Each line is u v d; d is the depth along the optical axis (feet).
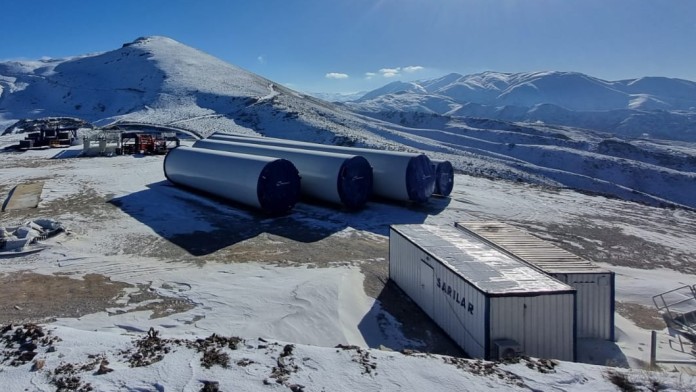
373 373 20.11
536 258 39.45
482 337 30.66
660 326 39.83
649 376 20.66
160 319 35.60
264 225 64.80
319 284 42.50
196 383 18.62
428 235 44.45
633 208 88.48
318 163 74.49
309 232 62.13
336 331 34.86
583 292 35.99
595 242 64.64
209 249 53.83
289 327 34.73
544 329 30.86
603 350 34.35
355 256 53.26
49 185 86.79
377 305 40.70
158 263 48.62
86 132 176.45
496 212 78.02
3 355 21.17
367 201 79.05
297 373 19.84
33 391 18.04
